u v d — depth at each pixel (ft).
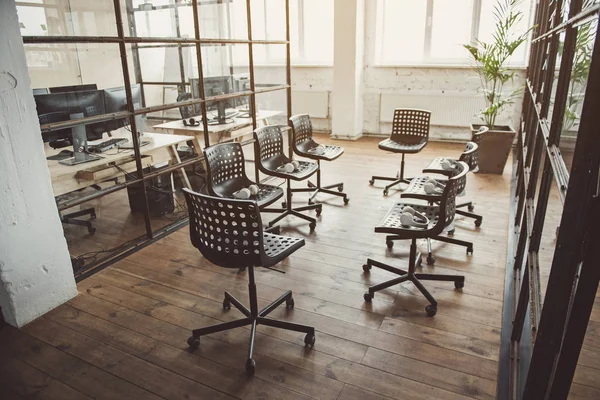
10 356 7.20
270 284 9.20
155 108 10.68
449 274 9.38
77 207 13.74
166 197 13.42
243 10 19.16
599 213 3.22
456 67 20.25
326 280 9.30
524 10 18.88
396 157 18.78
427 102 21.09
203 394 6.31
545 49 10.03
